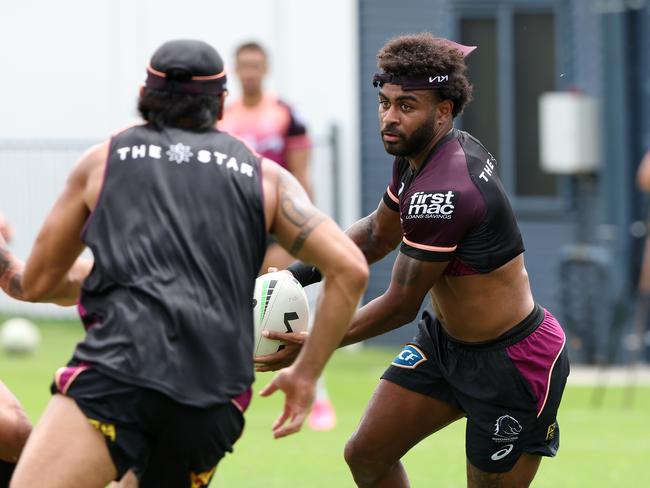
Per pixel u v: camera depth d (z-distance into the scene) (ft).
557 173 179.63
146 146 52.80
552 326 66.39
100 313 51.78
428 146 63.67
